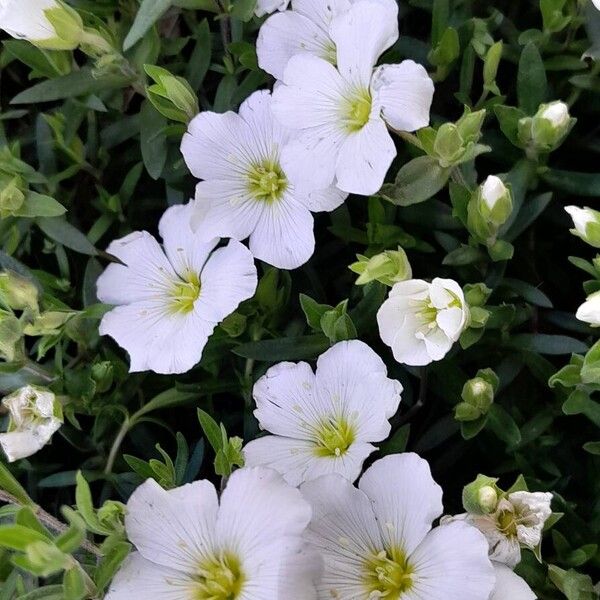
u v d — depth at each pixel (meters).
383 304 0.17
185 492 0.15
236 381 0.19
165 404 0.19
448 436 0.18
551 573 0.16
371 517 0.15
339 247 0.20
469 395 0.17
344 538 0.15
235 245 0.18
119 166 0.22
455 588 0.15
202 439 0.18
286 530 0.14
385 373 0.16
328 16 0.19
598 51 0.19
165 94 0.19
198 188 0.18
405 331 0.17
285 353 0.18
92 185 0.22
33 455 0.20
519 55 0.20
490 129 0.20
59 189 0.21
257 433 0.19
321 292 0.19
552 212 0.20
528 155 0.19
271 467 0.16
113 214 0.21
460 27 0.20
